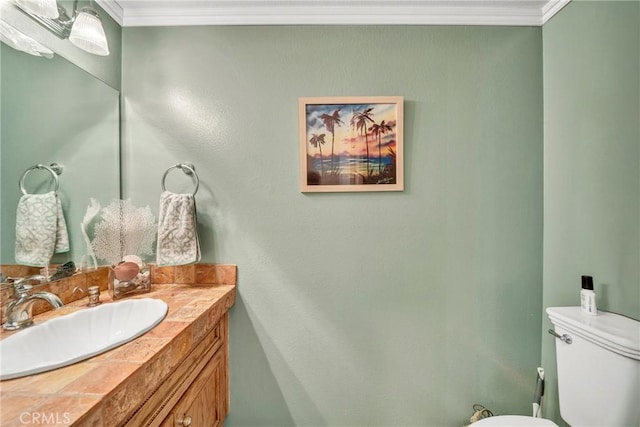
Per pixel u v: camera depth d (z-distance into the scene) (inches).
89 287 46.5
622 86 41.8
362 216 55.4
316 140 54.4
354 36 54.9
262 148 55.0
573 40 49.3
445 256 55.8
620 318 42.1
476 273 56.0
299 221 55.2
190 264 55.1
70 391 23.5
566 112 50.9
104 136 50.6
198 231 55.1
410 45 55.1
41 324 34.1
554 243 53.7
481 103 55.3
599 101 45.1
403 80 55.1
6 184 35.1
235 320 55.4
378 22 54.6
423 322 55.9
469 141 55.4
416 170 55.4
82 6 46.2
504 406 56.3
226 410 55.0
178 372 37.5
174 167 54.0
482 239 55.9
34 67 38.5
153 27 54.4
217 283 55.2
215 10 53.9
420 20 54.7
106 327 40.7
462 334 56.1
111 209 46.3
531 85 55.3
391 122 54.5
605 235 44.4
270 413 55.8
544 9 54.4
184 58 54.5
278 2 52.9
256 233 55.3
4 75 34.9
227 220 55.2
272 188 55.2
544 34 54.9
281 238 55.4
